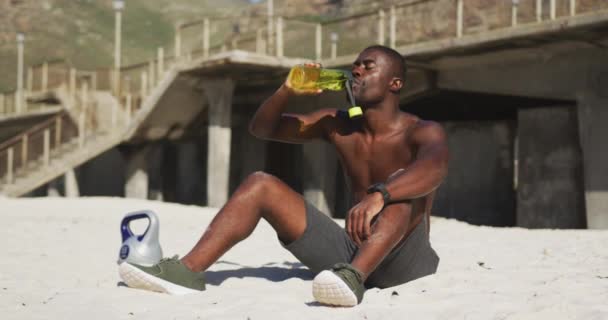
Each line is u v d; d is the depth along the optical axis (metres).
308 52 18.64
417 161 3.84
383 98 4.08
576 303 3.68
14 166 22.75
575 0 13.48
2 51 86.00
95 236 8.73
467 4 15.38
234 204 4.21
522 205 17.42
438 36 16.00
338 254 4.31
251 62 18.27
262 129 4.30
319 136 4.47
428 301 3.87
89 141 22.89
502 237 8.86
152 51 90.88
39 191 35.47
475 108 21.34
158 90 21.08
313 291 3.71
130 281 4.25
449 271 5.01
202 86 21.02
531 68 16.12
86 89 23.45
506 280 4.46
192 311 3.71
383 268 4.31
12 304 4.02
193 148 31.59
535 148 17.20
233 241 4.25
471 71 17.25
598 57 15.01
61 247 7.39
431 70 18.02
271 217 4.25
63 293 4.27
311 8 47.03
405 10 16.61
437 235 9.34
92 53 87.50
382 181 4.22
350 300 3.67
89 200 16.50
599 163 15.15
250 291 4.28
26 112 32.56
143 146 23.91
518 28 14.24
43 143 22.97
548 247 7.09
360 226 3.68
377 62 4.05
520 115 17.53
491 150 21.34
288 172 26.02
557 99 16.56
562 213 16.67
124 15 98.06
